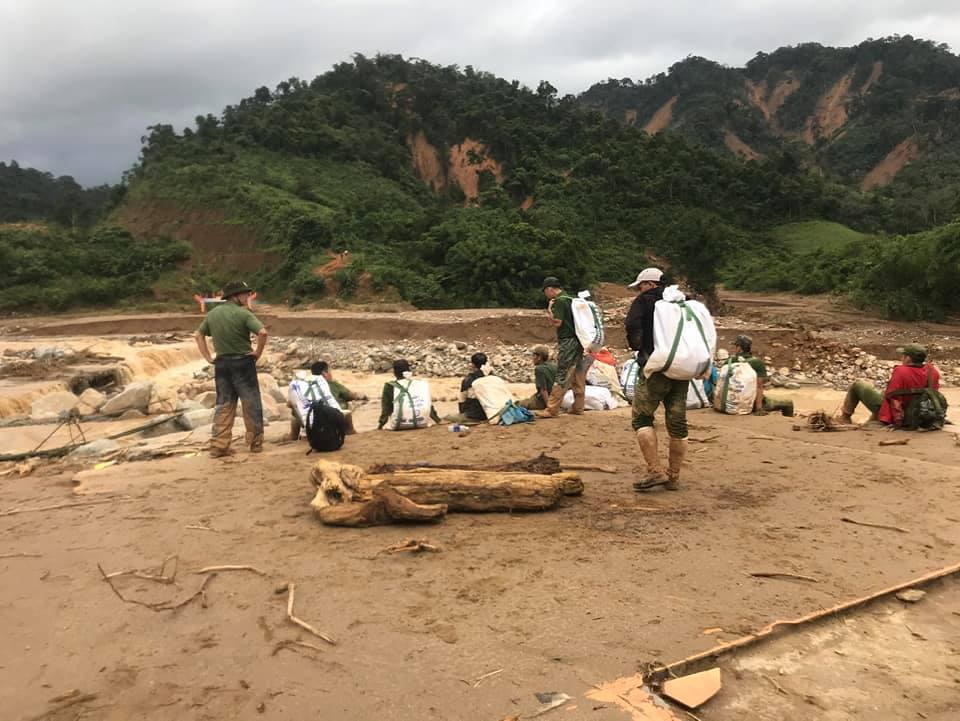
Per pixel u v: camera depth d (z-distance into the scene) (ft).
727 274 181.47
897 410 25.98
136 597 12.14
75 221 233.76
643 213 216.95
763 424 28.04
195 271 167.32
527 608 11.27
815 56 651.66
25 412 46.68
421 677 9.39
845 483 18.47
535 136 265.75
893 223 243.60
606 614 11.02
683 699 8.80
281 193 188.55
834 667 9.81
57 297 145.69
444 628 10.66
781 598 11.59
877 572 12.66
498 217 172.24
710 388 32.63
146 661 10.05
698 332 16.96
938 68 514.68
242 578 12.80
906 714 8.76
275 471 21.20
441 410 43.83
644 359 18.10
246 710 8.80
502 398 29.17
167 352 70.54
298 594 12.03
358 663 9.78
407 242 154.71
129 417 42.93
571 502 16.97
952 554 13.51
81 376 55.36
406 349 73.82
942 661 10.00
